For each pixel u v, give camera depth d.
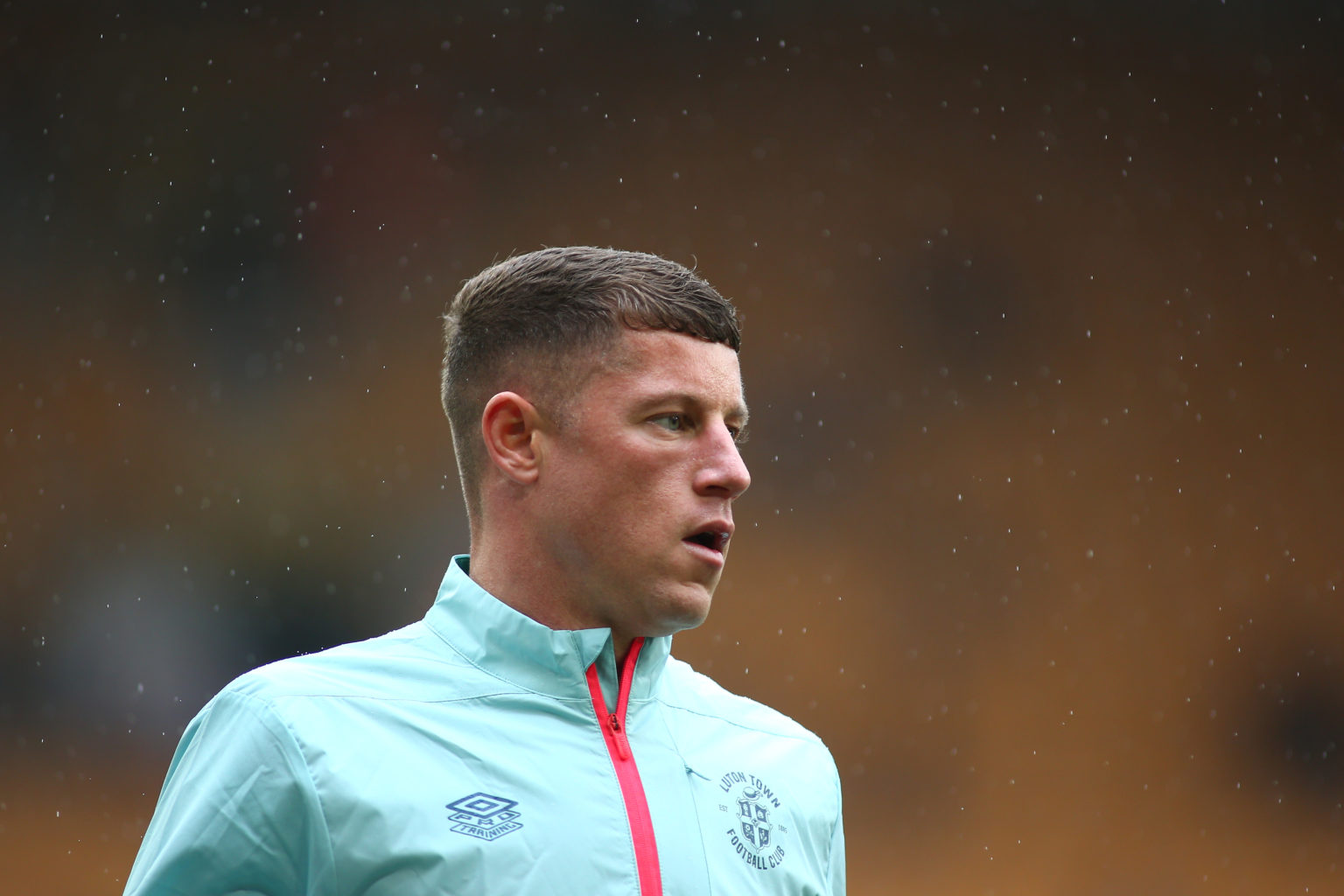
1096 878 39.12
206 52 44.38
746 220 45.66
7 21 43.78
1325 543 43.91
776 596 42.94
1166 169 45.34
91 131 44.09
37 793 37.00
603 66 45.78
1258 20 44.66
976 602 43.19
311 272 44.34
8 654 40.19
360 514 43.06
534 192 45.38
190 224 44.25
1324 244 45.22
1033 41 45.28
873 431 44.50
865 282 45.31
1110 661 42.44
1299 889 38.16
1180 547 43.75
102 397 43.34
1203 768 41.81
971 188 45.59
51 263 43.78
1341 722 41.56
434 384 43.94
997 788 41.22
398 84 45.22
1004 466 44.31
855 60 45.78
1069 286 45.31
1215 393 44.66
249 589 42.25
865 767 41.12
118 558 41.97
